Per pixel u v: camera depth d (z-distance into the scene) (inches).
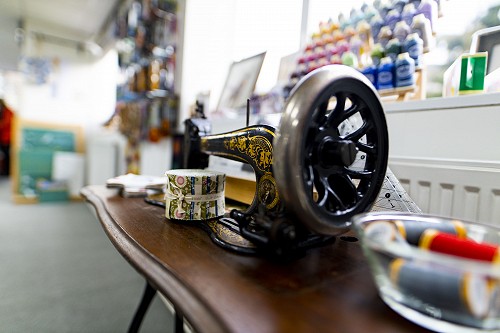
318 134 14.2
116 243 17.7
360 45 34.4
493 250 11.1
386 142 16.7
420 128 28.0
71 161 143.6
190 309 11.1
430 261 9.4
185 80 66.2
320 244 17.2
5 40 146.5
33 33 137.8
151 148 78.6
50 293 55.5
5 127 210.1
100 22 127.3
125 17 97.6
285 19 53.2
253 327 9.5
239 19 64.8
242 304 10.9
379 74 30.8
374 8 34.6
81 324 46.9
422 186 26.0
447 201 24.4
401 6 31.5
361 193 16.6
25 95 137.9
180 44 67.5
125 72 94.4
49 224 100.3
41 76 141.1
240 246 16.4
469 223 14.5
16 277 61.1
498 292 8.9
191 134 30.0
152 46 75.2
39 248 77.7
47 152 142.9
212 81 68.8
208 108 61.6
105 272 65.2
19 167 136.1
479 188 22.5
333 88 13.6
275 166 13.2
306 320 10.1
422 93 30.3
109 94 144.2
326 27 38.7
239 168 29.3
